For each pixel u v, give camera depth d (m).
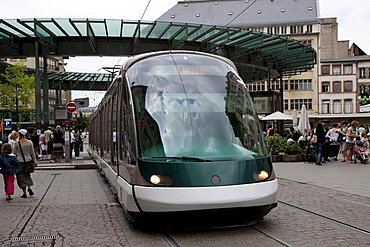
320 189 13.35
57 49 27.78
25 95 43.47
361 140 22.47
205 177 7.70
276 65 34.66
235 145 8.27
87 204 11.73
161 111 8.41
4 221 9.58
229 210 7.68
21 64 43.62
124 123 9.16
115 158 10.71
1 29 24.17
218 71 9.17
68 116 26.95
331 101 79.25
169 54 9.35
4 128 31.47
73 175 20.66
